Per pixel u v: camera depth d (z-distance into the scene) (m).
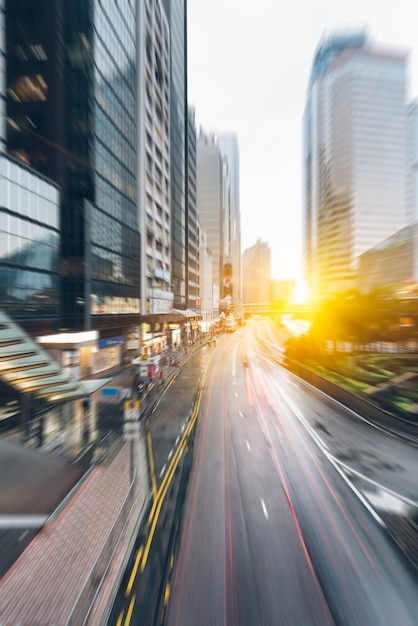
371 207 150.12
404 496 15.91
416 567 11.59
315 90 168.50
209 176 169.50
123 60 46.34
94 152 37.78
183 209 87.62
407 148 155.00
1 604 9.57
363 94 151.12
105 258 40.31
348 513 14.50
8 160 24.05
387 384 32.12
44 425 19.61
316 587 10.70
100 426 22.11
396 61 154.75
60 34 34.78
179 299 81.88
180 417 26.55
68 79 35.91
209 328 122.69
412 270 116.31
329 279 156.62
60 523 12.99
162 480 16.80
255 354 65.00
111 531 12.60
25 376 19.30
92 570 10.80
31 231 26.67
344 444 21.78
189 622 9.45
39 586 10.17
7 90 34.00
